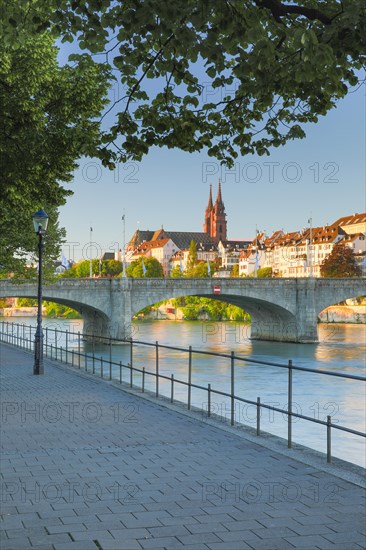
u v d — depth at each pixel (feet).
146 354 255.29
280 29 23.47
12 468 32.60
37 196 64.90
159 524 23.75
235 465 32.76
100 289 290.76
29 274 176.24
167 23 21.98
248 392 147.95
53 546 21.52
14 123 56.59
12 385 72.33
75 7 24.26
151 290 298.56
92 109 61.93
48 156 57.88
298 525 23.48
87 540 22.09
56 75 61.00
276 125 31.58
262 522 23.85
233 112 31.37
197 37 22.35
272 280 318.45
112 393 64.03
